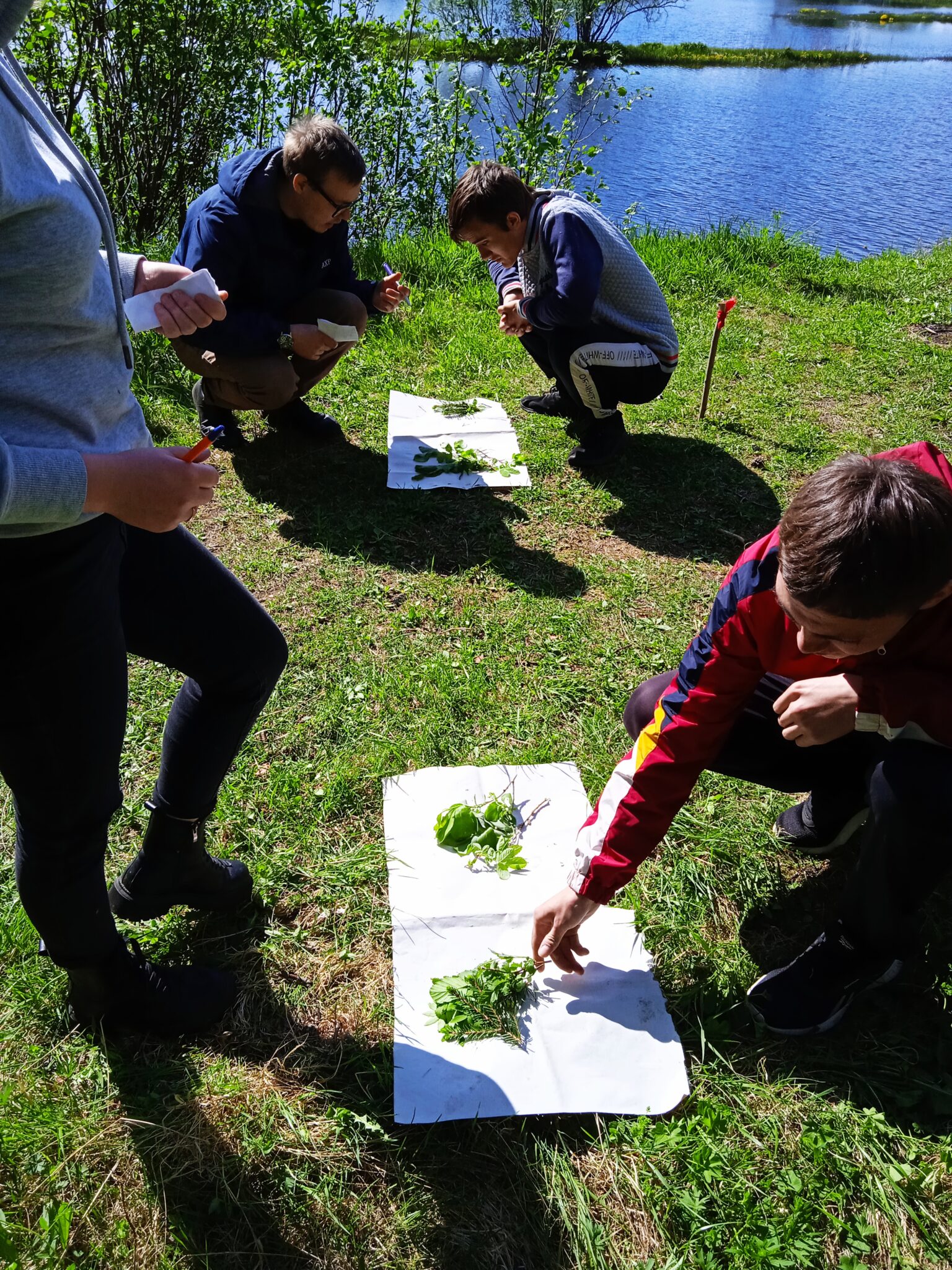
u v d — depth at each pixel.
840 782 2.25
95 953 1.82
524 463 4.17
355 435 4.39
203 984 2.02
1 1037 1.95
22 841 1.65
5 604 1.38
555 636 3.20
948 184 12.35
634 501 3.98
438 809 2.52
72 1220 1.70
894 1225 1.73
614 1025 2.02
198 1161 1.79
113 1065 1.92
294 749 2.71
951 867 1.88
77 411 1.39
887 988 2.12
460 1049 1.97
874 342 5.48
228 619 1.85
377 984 2.12
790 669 1.95
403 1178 1.77
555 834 2.45
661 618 3.30
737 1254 1.68
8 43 1.25
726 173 12.80
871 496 1.51
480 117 9.74
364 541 3.66
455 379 4.93
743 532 3.81
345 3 6.86
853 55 26.94
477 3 9.73
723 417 4.64
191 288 1.85
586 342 4.01
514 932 2.20
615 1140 1.82
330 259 4.08
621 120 16.42
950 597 1.73
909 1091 1.93
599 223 3.98
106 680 1.54
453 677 2.96
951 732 1.78
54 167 1.28
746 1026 2.05
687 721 1.96
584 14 15.58
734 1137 1.85
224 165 3.82
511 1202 1.75
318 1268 1.66
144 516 1.40
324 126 3.51
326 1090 1.90
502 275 4.55
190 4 6.27
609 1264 1.67
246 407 4.09
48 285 1.27
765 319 5.82
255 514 3.80
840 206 11.03
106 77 6.37
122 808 2.47
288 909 2.28
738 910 2.32
